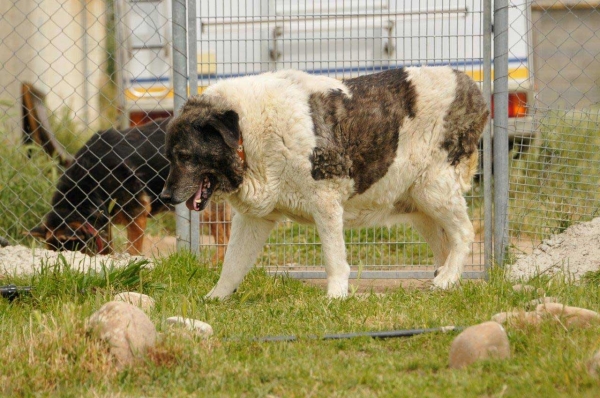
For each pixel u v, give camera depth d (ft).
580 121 26.99
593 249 23.86
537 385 12.95
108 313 14.92
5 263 24.03
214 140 19.80
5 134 32.40
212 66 28.22
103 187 28.43
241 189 20.36
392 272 24.26
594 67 40.63
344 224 22.47
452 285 21.67
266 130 20.07
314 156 20.10
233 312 19.15
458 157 22.20
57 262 21.21
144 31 40.75
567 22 40.16
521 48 36.17
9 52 40.73
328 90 20.71
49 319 16.84
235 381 13.78
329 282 20.95
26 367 14.08
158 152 26.66
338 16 24.79
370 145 20.93
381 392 13.09
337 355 15.23
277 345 15.85
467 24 28.48
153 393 13.38
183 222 24.73
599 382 12.85
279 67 29.27
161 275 22.39
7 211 30.17
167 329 15.94
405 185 22.04
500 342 14.47
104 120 42.34
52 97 42.83
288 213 21.45
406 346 15.89
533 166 27.48
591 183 26.05
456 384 13.21
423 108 21.48
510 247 24.38
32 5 41.16
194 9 24.07
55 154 35.70
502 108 23.97
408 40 29.68
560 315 15.97
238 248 21.34
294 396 12.98
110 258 24.62
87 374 14.02
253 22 25.52
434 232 23.65
